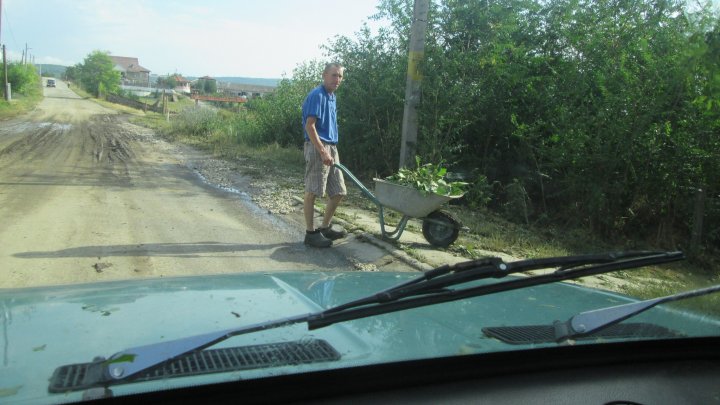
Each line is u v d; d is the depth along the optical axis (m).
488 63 10.03
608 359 1.98
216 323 1.92
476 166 10.78
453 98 10.10
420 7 9.29
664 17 7.81
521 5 10.34
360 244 6.68
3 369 1.46
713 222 7.96
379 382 1.66
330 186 6.45
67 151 16.19
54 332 1.76
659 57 7.69
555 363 1.91
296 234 7.13
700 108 6.87
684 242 8.09
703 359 2.08
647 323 2.25
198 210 8.40
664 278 6.44
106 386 1.38
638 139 7.88
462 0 10.70
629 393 1.79
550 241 7.85
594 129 8.40
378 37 12.34
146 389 1.39
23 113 35.09
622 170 8.27
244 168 13.48
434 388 1.72
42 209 7.71
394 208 6.42
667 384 1.88
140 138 22.14
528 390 1.76
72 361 1.54
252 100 24.88
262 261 5.84
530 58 9.80
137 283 2.52
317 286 2.54
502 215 9.47
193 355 1.60
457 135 10.62
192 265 5.54
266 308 2.13
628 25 8.59
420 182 6.20
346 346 1.76
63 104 51.78
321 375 1.55
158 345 1.50
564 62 9.39
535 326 2.11
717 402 1.78
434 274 1.90
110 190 9.72
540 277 2.00
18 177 10.62
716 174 7.68
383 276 2.84
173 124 26.73
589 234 8.33
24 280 4.75
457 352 1.76
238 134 20.41
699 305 2.62
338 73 6.05
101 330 1.79
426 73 10.20
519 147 10.10
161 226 7.16
